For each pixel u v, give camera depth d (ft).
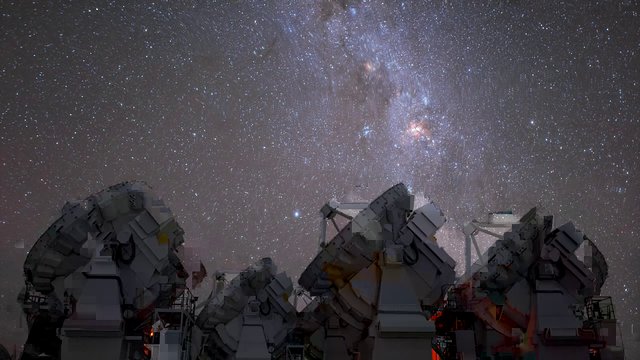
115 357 76.89
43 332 86.07
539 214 91.86
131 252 81.00
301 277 95.14
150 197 83.20
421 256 82.84
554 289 89.86
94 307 77.46
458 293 97.40
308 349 94.84
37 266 82.12
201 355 87.81
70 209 81.46
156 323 83.35
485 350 93.50
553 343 88.38
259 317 88.69
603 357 96.84
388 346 79.92
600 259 100.99
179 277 99.25
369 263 83.20
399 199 83.10
